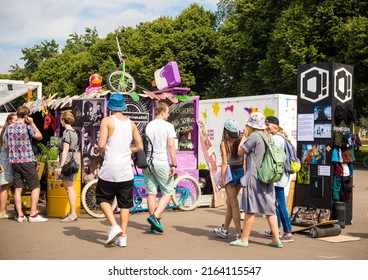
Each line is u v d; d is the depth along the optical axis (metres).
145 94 9.89
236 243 6.49
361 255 6.10
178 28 40.22
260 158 6.26
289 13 27.12
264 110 11.88
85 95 9.64
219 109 13.24
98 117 9.24
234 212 6.85
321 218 8.10
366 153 34.91
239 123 12.68
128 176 6.26
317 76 8.50
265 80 27.91
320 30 25.75
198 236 7.13
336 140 8.23
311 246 6.61
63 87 50.00
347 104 8.59
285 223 6.86
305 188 8.58
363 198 12.33
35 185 8.16
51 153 9.09
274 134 7.18
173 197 9.47
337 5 25.19
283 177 6.85
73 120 8.16
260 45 30.89
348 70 8.59
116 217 8.73
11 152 8.02
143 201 9.54
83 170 9.21
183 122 10.34
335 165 8.34
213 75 39.28
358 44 23.38
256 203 6.39
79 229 7.52
